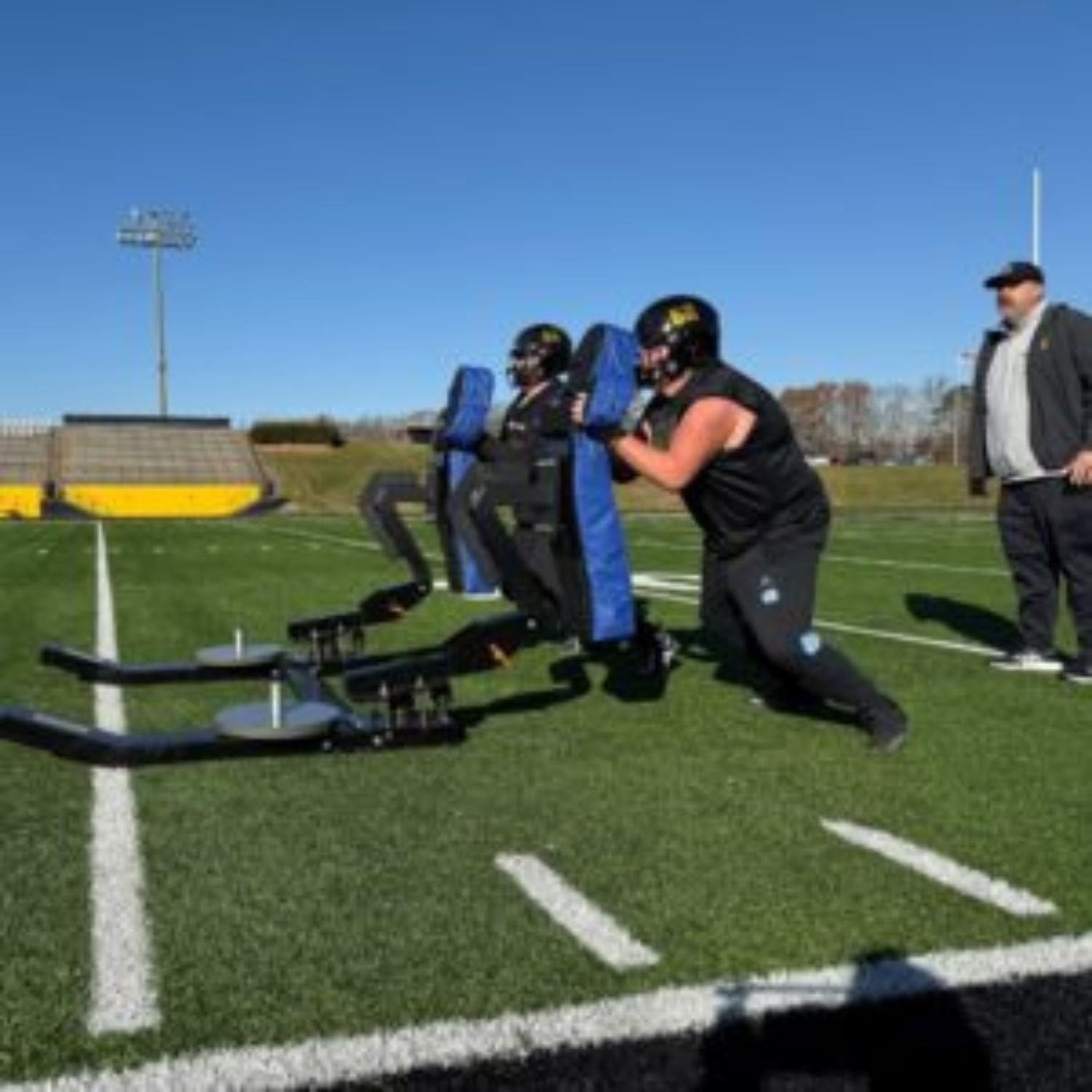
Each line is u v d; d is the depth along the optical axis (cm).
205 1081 194
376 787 366
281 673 497
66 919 262
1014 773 381
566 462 381
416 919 261
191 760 395
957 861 296
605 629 389
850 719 463
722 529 416
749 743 424
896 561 1349
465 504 416
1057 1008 218
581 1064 200
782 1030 210
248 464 4919
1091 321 538
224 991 226
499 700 506
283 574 1216
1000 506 589
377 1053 203
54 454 4781
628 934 251
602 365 373
